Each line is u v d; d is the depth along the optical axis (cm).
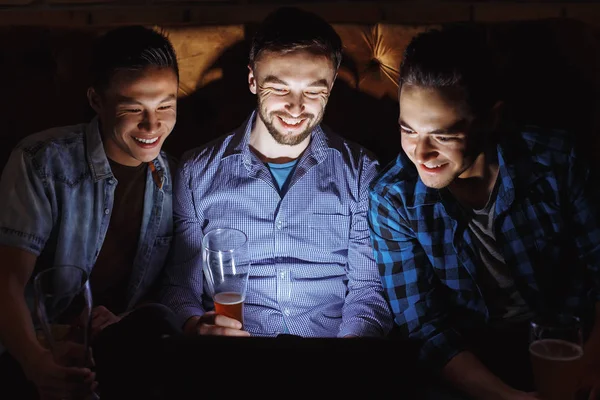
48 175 151
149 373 105
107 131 152
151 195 158
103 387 110
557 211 143
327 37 148
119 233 161
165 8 197
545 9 197
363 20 197
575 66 162
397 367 88
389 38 170
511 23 168
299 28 146
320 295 163
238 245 147
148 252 160
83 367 109
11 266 145
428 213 147
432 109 127
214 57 170
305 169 161
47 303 108
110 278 163
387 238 150
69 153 154
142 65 145
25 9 197
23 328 133
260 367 89
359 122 171
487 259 147
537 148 143
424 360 139
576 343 113
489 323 149
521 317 148
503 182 141
